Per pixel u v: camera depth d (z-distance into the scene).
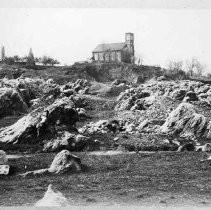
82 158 30.81
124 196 18.88
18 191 20.09
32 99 63.62
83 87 82.62
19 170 26.30
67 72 104.12
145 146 37.91
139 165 27.91
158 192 19.70
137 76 109.81
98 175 24.42
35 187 21.02
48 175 24.67
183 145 37.44
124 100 63.59
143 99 61.56
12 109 53.88
